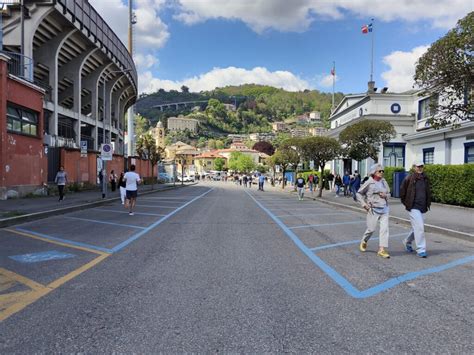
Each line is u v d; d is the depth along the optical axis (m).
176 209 17.75
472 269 6.65
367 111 33.59
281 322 4.21
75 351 3.53
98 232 10.57
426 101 29.16
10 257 7.38
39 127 22.05
